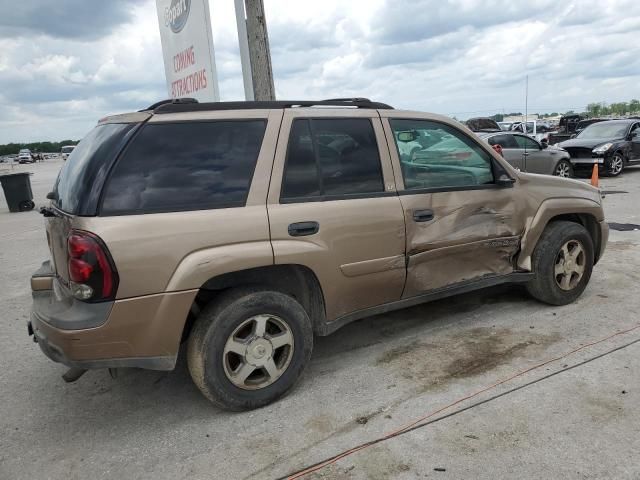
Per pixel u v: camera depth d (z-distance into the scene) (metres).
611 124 16.61
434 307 4.94
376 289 3.71
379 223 3.61
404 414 3.17
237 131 3.23
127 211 2.86
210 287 3.19
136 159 2.94
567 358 3.77
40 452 3.01
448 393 3.38
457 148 4.13
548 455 2.73
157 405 3.46
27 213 14.17
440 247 3.93
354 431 3.03
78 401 3.57
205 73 7.45
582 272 4.81
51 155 86.56
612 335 4.12
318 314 3.57
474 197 4.12
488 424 3.02
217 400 3.17
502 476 2.59
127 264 2.80
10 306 5.74
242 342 3.19
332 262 3.43
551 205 4.55
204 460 2.85
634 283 5.36
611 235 7.62
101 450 3.00
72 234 2.81
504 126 27.28
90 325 2.78
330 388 3.54
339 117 3.59
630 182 14.09
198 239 2.97
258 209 3.17
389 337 4.32
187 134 3.10
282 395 3.38
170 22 8.30
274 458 2.83
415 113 3.99
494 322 4.51
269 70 6.95
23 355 4.39
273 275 3.43
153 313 2.89
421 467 2.69
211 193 3.08
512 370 3.64
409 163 3.86
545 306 4.82
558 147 15.99
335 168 3.51
